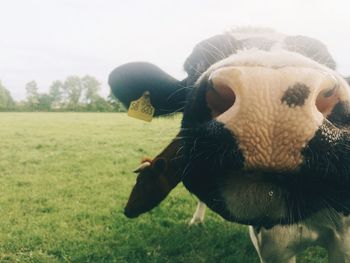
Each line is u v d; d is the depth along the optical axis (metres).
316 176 0.41
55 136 3.38
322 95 0.39
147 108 0.74
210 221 1.19
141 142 2.89
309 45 0.58
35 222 1.25
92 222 1.24
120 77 0.71
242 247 1.03
